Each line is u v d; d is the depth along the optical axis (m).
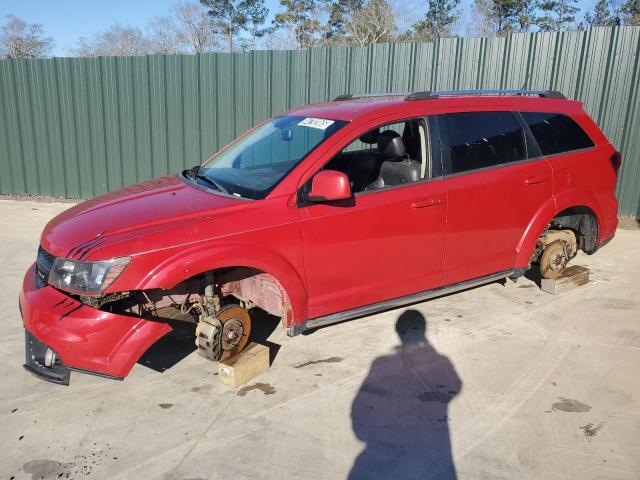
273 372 4.03
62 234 3.62
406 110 4.28
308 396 3.73
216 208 3.67
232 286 4.02
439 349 4.35
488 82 8.09
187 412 3.57
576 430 3.33
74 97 9.57
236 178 4.18
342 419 3.48
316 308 3.95
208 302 3.81
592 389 3.77
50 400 3.72
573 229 5.57
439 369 4.06
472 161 4.49
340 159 4.80
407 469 3.03
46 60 9.53
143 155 9.54
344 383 3.88
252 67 8.80
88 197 9.98
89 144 9.72
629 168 7.98
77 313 3.34
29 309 3.51
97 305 3.38
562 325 4.73
